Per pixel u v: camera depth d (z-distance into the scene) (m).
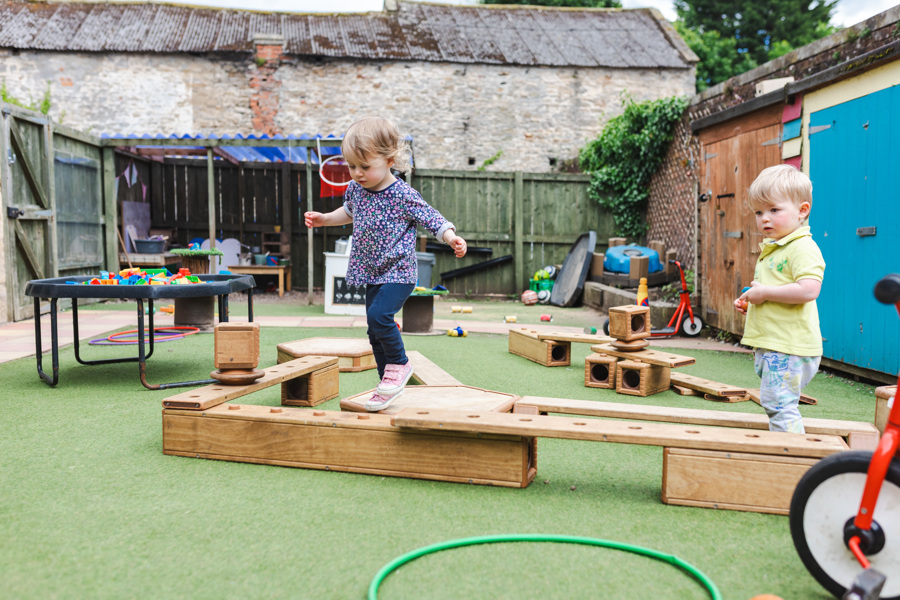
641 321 4.11
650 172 10.14
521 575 1.58
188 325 6.11
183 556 1.65
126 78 12.15
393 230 2.62
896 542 1.39
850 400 3.74
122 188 9.95
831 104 4.58
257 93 12.50
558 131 13.20
